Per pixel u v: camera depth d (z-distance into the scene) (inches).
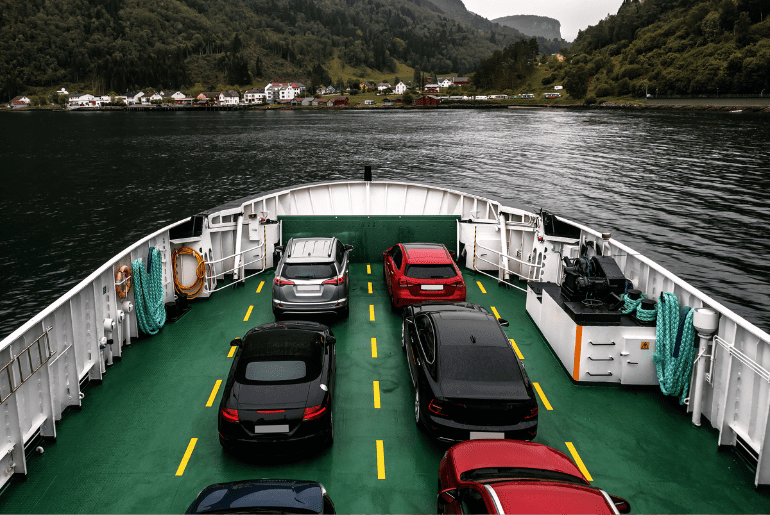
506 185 1863.9
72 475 216.1
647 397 285.4
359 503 202.1
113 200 1745.8
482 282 461.7
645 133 3629.4
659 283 304.2
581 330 290.4
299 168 2306.8
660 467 227.0
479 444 207.0
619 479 218.7
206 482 213.3
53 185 2018.9
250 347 251.0
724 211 1448.1
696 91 6190.9
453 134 3912.4
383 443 241.6
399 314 396.5
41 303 981.8
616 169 2192.4
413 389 290.8
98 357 292.0
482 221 484.4
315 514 160.9
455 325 267.3
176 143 3518.7
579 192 1729.8
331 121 5954.7
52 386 241.6
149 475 217.2
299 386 228.1
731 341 237.8
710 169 2129.7
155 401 275.4
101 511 195.6
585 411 270.8
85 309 283.4
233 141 3592.5
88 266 1156.5
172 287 394.9
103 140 3804.1
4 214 1577.3
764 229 1275.8
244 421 215.3
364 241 505.7
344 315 379.9
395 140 3501.5
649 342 287.9
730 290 928.3
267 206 530.3
